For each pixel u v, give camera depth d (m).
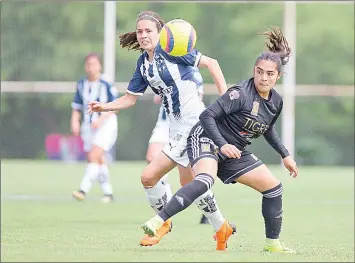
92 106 20.64
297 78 65.44
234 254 17.16
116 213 31.02
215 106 17.56
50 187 43.19
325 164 63.56
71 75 58.12
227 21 61.84
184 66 19.83
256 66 17.50
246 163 18.22
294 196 40.03
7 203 34.81
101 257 15.88
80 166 58.28
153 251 17.84
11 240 20.95
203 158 17.80
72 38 58.16
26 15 57.59
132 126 60.16
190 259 15.59
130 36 21.23
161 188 20.55
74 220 28.17
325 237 24.36
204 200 18.58
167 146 20.22
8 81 58.03
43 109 59.38
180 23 19.56
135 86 20.62
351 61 66.19
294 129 63.69
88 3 58.41
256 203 36.09
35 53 57.75
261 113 17.77
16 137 59.41
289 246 21.17
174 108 20.05
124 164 59.84
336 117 63.56
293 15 57.28
